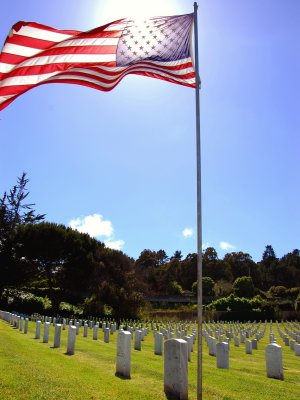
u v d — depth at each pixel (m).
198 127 7.56
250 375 11.73
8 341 15.73
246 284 83.44
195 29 7.97
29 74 7.80
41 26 7.88
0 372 8.47
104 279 54.62
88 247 58.12
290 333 34.25
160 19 8.52
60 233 54.38
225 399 7.68
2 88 7.65
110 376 9.32
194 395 7.79
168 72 8.33
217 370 11.75
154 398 7.25
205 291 84.69
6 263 54.31
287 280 117.25
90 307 51.44
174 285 85.56
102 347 17.23
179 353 7.51
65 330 27.22
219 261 103.75
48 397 6.71
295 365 16.08
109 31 8.23
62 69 7.95
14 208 59.81
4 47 7.71
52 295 54.47
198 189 7.26
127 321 47.59
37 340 19.06
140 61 8.30
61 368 9.88
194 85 8.34
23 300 54.09
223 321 60.12
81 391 7.30
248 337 32.84
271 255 138.75
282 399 8.12
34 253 54.00
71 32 8.04
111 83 8.15
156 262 115.81
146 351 18.03
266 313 67.12
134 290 55.94
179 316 61.62
